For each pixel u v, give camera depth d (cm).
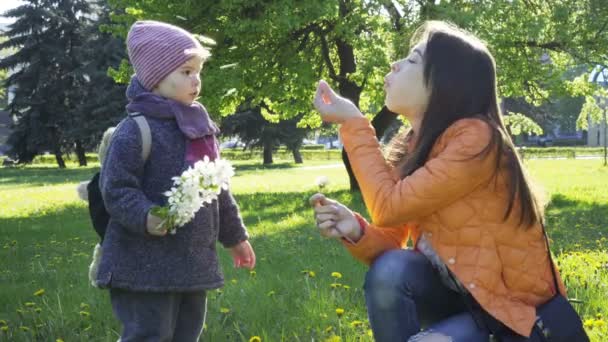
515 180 302
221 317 527
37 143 5231
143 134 360
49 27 5216
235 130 4766
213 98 1725
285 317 520
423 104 325
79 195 398
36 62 5181
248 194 2133
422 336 296
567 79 2147
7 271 829
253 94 1962
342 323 496
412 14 1756
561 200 1705
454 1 1773
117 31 1897
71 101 5197
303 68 1859
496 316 294
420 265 311
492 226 301
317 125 2450
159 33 374
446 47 317
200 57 378
